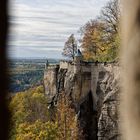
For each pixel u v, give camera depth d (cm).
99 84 9281
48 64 11350
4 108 310
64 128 8662
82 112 9788
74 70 10138
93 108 9806
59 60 11038
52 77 11062
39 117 10019
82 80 9950
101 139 8206
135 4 280
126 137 281
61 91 10550
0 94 309
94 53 10400
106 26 9706
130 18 282
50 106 10662
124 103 284
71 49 10969
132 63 279
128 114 281
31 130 7931
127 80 282
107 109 8100
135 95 277
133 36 280
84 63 10038
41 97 10744
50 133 8006
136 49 279
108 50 9725
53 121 10231
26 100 10181
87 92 9956
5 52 312
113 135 8006
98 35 10162
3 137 306
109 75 8756
